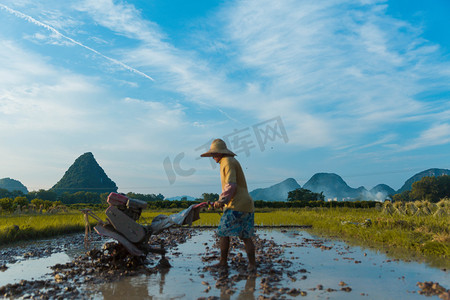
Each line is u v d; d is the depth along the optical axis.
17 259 5.80
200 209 4.93
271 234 9.85
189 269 4.70
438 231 7.46
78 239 8.94
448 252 5.55
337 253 6.02
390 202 15.02
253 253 4.55
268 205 37.62
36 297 3.34
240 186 4.58
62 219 12.93
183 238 8.96
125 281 3.97
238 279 4.02
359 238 8.54
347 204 37.81
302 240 8.23
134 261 4.68
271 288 3.51
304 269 4.55
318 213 18.45
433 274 4.22
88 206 40.09
